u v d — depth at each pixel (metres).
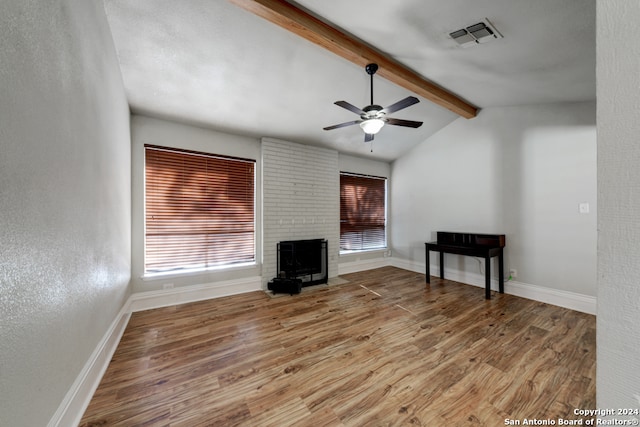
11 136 0.92
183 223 3.66
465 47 2.42
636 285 0.44
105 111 2.09
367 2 1.99
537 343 2.44
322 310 3.28
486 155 4.11
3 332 0.87
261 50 2.58
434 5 1.95
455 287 4.22
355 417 1.60
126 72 2.70
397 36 2.36
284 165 4.43
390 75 2.84
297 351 2.34
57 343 1.25
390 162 5.97
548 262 3.47
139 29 2.26
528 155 3.65
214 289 3.79
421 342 2.47
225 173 4.00
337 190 5.07
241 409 1.67
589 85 2.84
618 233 0.46
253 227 4.25
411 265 5.45
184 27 2.26
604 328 0.47
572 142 3.29
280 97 3.33
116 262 2.47
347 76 3.07
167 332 2.70
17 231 0.95
